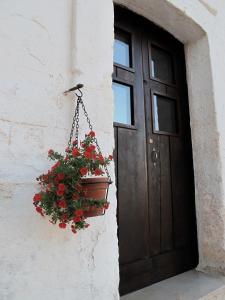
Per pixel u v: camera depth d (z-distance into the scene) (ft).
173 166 9.57
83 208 4.32
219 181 9.27
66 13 5.92
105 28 6.46
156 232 8.64
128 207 7.95
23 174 4.81
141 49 9.19
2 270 4.42
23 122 4.95
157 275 8.40
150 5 8.61
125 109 8.41
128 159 8.13
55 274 4.96
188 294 7.50
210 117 9.66
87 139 4.82
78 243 5.32
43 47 5.43
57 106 5.44
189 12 9.26
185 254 9.37
